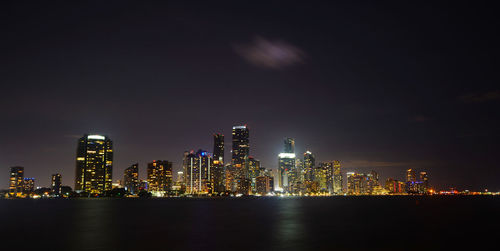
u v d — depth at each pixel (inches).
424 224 3868.1
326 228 3511.3
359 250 2244.1
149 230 3408.0
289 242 2586.1
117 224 4094.5
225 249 2300.7
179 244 2504.9
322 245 2439.7
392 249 2267.5
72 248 2379.4
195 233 3149.6
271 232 3201.3
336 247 2353.6
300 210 7268.7
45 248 2394.2
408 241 2586.1
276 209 7746.1
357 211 6707.7
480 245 2395.4
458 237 2775.6
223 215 5718.5
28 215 5954.7
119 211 7047.2
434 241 2578.7
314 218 4918.8
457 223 3949.3
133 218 5068.9
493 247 2320.4
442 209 7288.4
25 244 2573.8
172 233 3149.6
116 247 2396.7
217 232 3225.9
